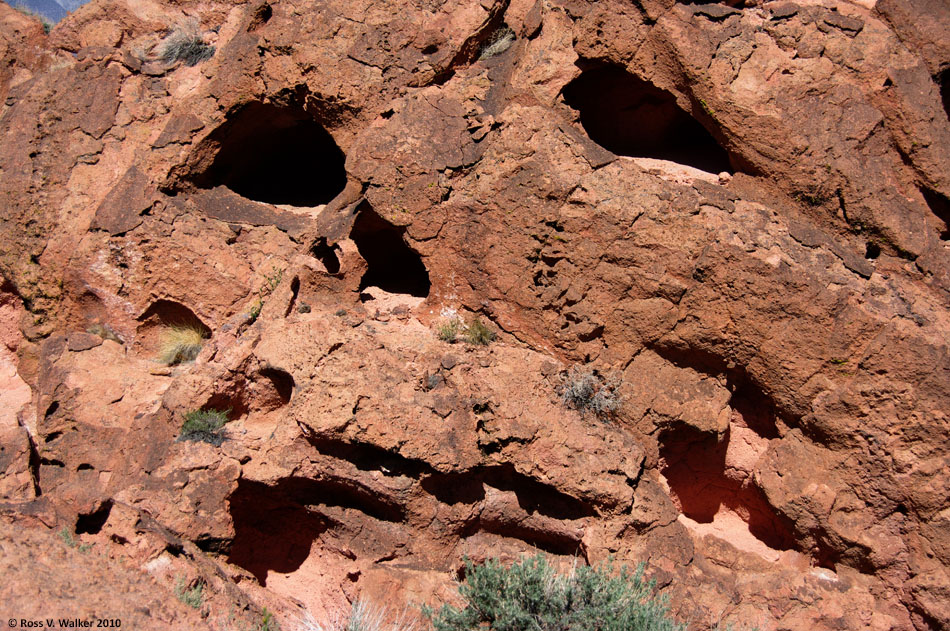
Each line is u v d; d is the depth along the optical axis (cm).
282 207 1085
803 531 848
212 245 1015
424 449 800
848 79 880
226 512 836
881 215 849
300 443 823
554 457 830
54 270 1006
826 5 903
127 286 1011
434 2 970
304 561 895
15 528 771
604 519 841
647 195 856
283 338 867
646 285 854
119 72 1065
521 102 950
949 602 786
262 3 1004
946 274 838
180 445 851
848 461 827
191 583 773
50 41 1122
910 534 809
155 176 1023
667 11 891
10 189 1017
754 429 896
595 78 986
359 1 970
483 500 845
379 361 846
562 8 961
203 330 1041
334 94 962
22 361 1037
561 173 874
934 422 788
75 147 1034
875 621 816
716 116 883
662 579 838
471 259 914
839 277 825
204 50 1072
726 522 936
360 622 782
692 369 883
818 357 819
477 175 912
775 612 838
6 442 864
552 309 892
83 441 885
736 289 829
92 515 794
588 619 753
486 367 868
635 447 868
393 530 844
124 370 955
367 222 993
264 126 1066
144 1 1116
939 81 920
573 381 877
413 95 951
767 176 880
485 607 767
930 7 901
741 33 888
